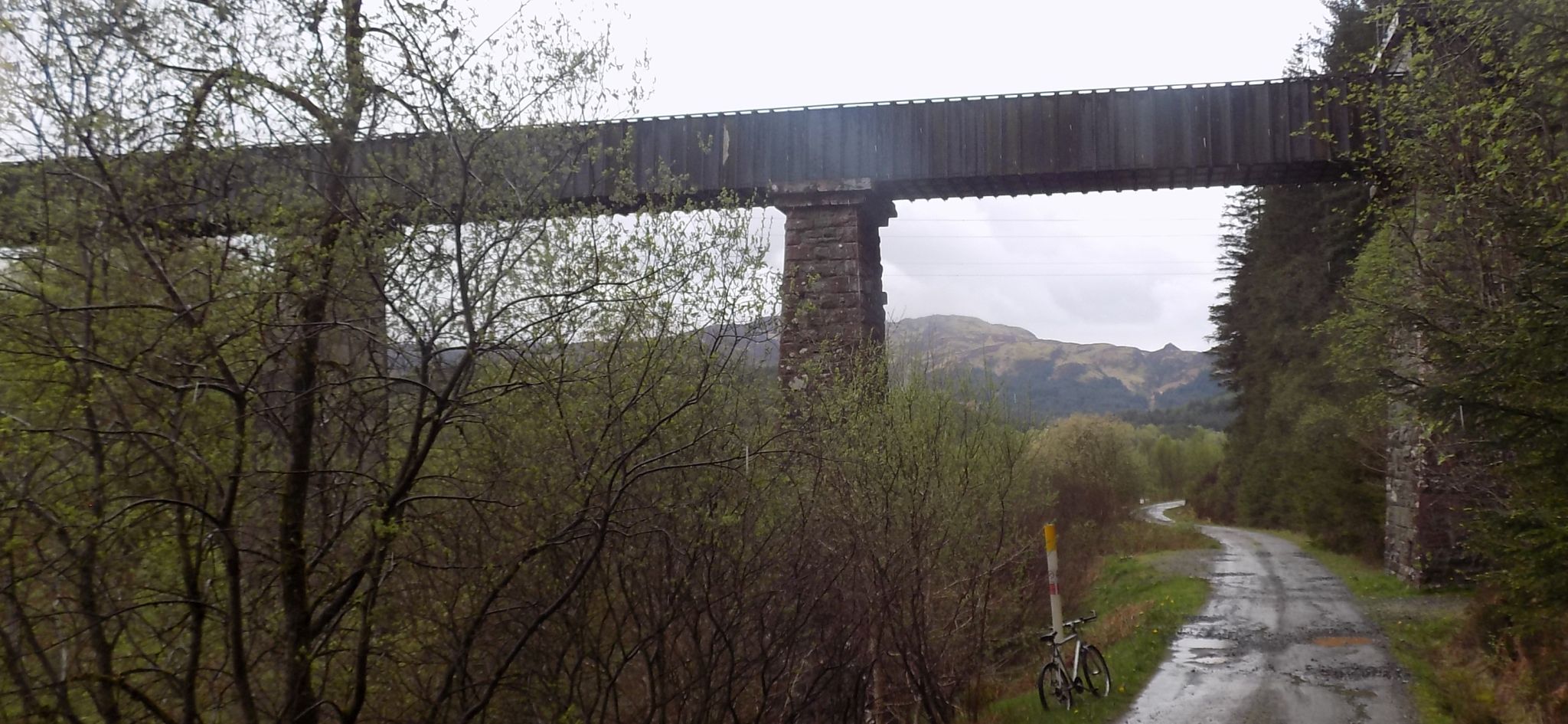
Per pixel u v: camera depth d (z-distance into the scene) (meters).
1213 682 12.14
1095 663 11.60
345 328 5.74
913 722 10.38
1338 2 28.39
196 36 5.56
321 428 6.16
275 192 5.65
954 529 12.02
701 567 7.59
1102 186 17.73
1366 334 14.41
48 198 5.48
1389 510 23.34
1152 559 30.92
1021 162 16.84
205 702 6.23
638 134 17.56
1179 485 75.00
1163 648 14.64
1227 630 16.23
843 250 16.98
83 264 5.59
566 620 6.90
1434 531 19.95
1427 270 12.91
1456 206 12.59
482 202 6.18
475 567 6.29
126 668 6.25
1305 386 34.34
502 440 6.65
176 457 5.42
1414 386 10.48
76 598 5.54
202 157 5.54
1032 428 20.08
